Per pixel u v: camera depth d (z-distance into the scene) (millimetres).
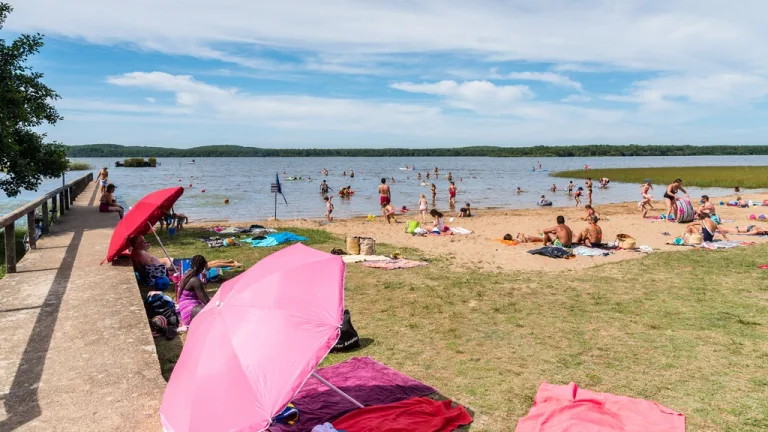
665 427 4547
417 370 6086
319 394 5305
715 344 6785
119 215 17297
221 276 10477
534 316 8180
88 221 15789
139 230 9633
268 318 3893
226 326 3930
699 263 12070
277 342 3715
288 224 20844
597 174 65438
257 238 15305
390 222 22141
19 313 6906
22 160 15812
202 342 3914
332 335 3754
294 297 4043
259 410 3365
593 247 14688
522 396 5359
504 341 7062
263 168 105500
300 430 4527
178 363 3992
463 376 5902
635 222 20500
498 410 5047
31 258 10297
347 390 5422
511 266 12242
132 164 113250
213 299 4410
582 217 23156
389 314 8367
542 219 22641
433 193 29453
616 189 44125
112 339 6020
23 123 16156
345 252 13922
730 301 8812
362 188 45812
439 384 5684
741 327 7441
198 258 7902
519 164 130000
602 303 8859
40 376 5055
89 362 5395
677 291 9562
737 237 16234
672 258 12766
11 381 4945
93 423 4234
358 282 10570
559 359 6375
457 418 4812
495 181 56281
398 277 11000
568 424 4590
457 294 9570
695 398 5242
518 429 4625
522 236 15992
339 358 6492
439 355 6570
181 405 3547
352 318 8180
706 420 4781
